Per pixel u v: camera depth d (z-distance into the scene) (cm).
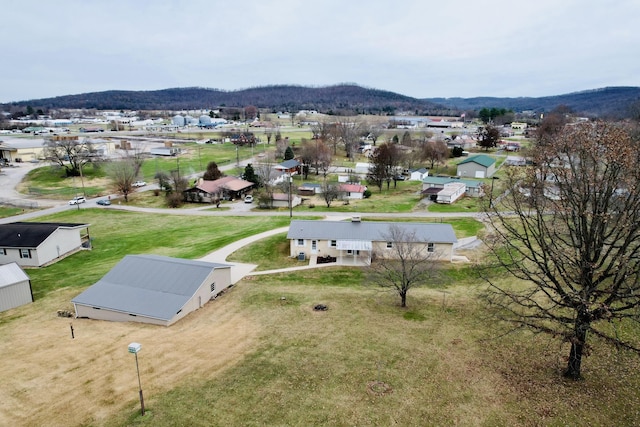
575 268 2141
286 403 1994
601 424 1806
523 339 2573
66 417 1947
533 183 2361
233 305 3294
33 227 4972
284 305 3234
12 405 2066
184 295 3194
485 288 3478
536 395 2016
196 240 5431
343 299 3338
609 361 2280
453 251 4622
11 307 3484
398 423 1850
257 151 13962
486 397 2017
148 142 15888
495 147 13788
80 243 5350
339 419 1877
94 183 9675
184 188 8300
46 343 2759
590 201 2120
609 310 1867
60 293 3772
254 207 7525
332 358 2397
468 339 2608
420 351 2464
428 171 10531
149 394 2095
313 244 4512
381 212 6700
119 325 3030
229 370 2295
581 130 2223
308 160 10712
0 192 8794
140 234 5931
